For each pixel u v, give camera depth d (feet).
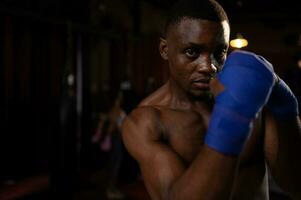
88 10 20.45
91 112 20.12
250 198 2.64
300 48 23.99
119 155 14.28
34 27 17.35
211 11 2.36
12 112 16.74
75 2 19.53
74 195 14.57
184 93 2.74
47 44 18.02
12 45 16.38
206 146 1.98
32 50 17.47
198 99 2.51
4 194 14.64
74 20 19.52
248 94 1.92
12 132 16.75
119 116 13.98
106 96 21.45
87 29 18.21
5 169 16.44
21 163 17.04
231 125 1.93
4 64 16.19
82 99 19.56
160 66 21.30
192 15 2.35
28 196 14.87
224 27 2.38
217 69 2.38
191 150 2.63
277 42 25.54
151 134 2.60
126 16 23.27
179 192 2.03
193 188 1.94
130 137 2.72
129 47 21.62
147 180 2.46
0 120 16.31
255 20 24.84
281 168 2.66
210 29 2.32
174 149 2.63
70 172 14.39
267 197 2.78
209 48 2.35
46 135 17.53
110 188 14.32
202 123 2.70
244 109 1.92
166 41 2.62
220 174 1.91
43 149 17.60
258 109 1.96
